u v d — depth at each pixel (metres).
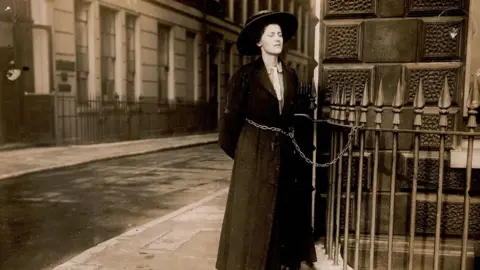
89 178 9.33
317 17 3.67
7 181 8.80
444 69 3.44
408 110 3.49
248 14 28.16
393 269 3.49
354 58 3.59
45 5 13.62
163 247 4.39
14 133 13.30
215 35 24.19
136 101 18.05
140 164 11.67
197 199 7.34
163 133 19.70
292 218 3.07
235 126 2.97
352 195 3.60
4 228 5.50
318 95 3.69
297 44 34.41
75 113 14.85
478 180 3.39
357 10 3.55
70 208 6.62
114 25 16.94
